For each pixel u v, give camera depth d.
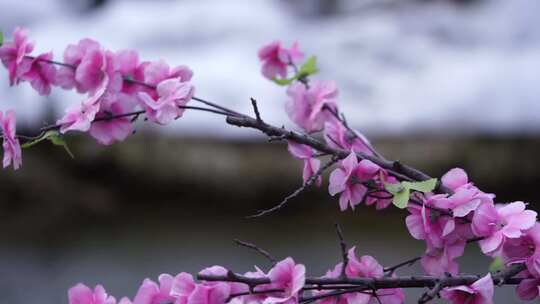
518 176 3.07
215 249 2.98
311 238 2.99
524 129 3.12
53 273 2.92
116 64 1.41
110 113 1.40
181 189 3.18
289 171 3.14
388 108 3.26
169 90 1.39
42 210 3.15
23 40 1.43
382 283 1.31
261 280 1.29
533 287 1.31
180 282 1.30
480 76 3.36
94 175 3.24
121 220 3.14
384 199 1.38
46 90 1.43
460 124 3.14
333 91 1.47
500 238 1.29
